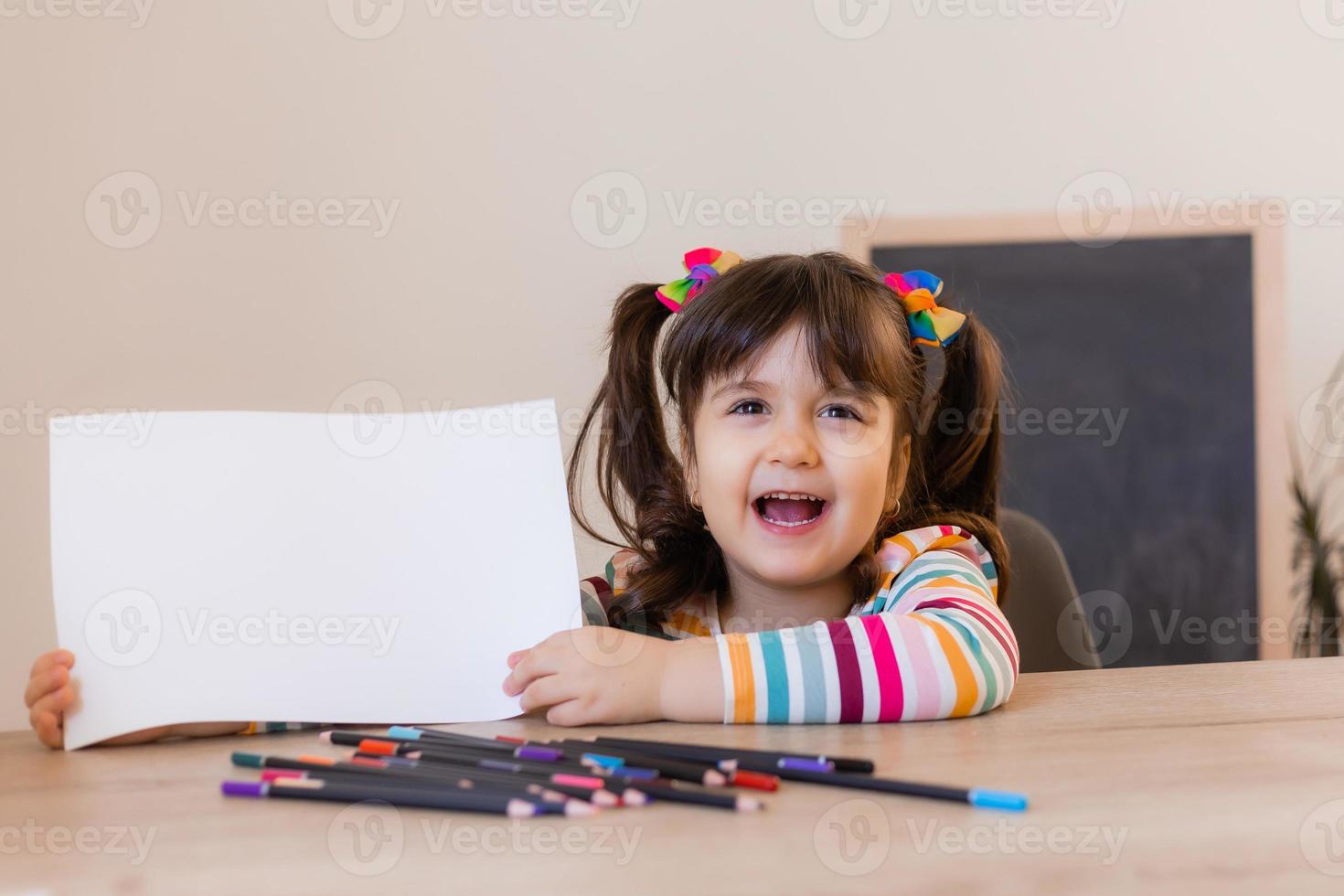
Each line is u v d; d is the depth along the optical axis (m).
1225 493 2.09
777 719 0.70
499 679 0.73
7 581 2.02
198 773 0.58
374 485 0.76
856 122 2.12
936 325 1.13
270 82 2.07
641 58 2.11
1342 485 2.12
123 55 2.05
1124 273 2.11
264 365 2.06
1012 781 0.53
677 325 1.09
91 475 0.71
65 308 2.04
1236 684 0.81
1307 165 2.16
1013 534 1.33
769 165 2.12
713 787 0.53
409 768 0.56
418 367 2.09
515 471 0.77
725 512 1.02
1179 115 2.15
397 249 2.09
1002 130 2.13
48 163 2.04
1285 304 2.12
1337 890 0.38
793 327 1.00
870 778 0.53
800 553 0.99
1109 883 0.39
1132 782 0.52
